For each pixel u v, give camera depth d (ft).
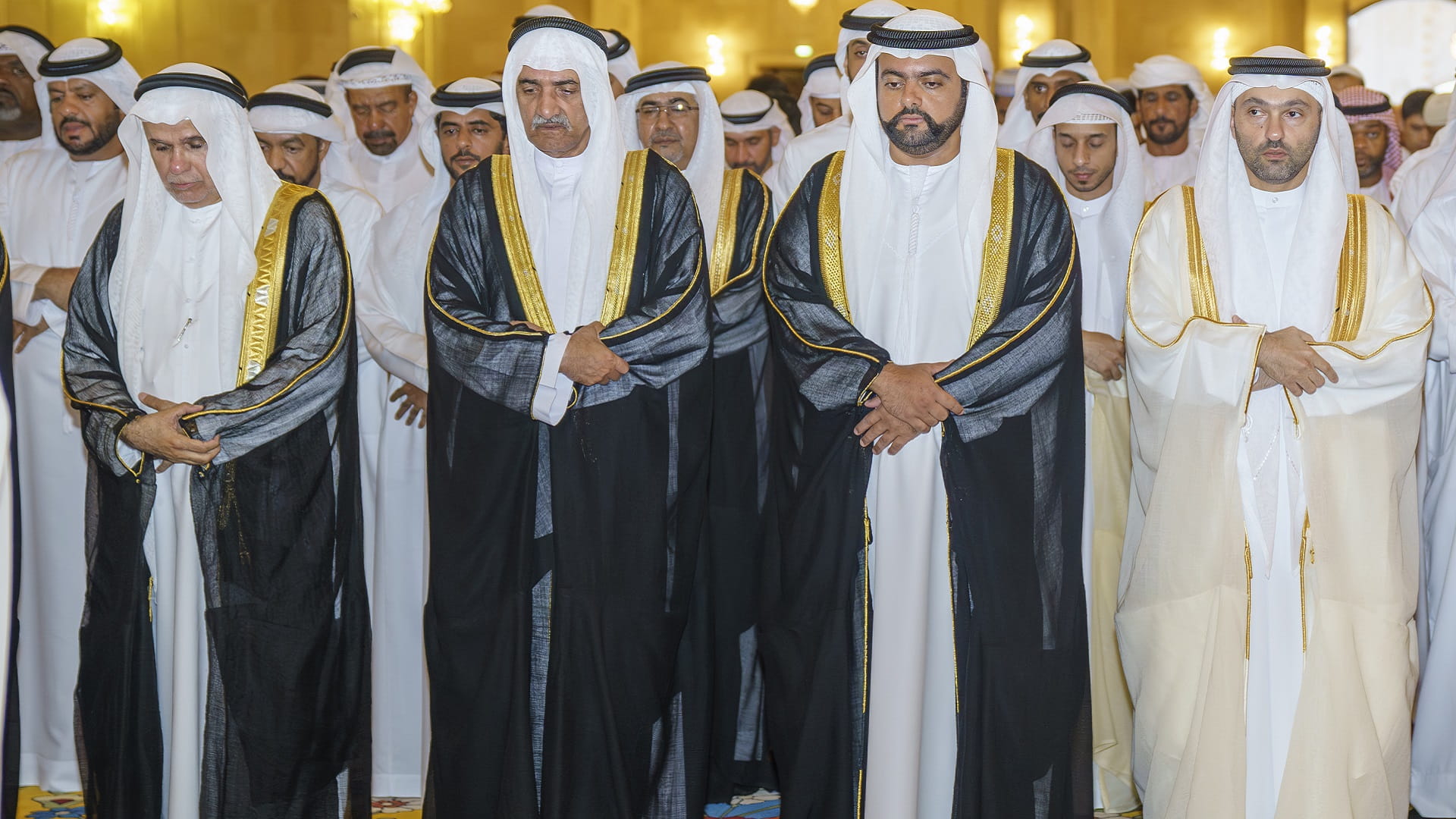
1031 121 12.91
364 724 8.59
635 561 8.00
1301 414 7.94
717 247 9.66
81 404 8.20
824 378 7.94
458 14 24.95
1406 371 7.92
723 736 9.50
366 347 9.88
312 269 8.41
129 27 22.48
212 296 8.42
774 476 8.43
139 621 8.20
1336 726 7.79
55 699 10.16
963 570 7.88
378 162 12.84
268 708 8.13
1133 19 27.30
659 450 8.06
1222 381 7.88
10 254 10.82
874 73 8.18
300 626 8.21
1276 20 27.20
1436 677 9.27
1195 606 7.96
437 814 8.18
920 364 7.86
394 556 9.92
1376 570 7.92
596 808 7.92
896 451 7.86
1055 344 7.93
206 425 7.88
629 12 27.66
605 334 7.88
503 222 8.29
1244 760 7.80
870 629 7.93
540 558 8.08
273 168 10.33
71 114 10.50
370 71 12.51
